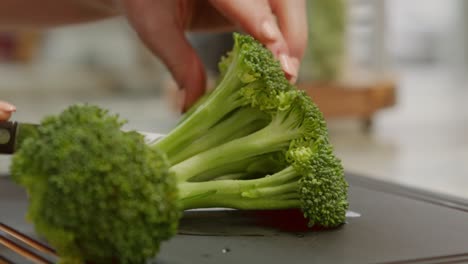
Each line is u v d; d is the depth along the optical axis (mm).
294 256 550
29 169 505
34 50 2098
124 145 505
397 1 2857
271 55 629
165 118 1770
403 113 1880
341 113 1397
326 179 598
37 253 559
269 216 633
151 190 503
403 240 581
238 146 625
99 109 525
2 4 954
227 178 637
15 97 2045
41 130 510
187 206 620
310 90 1370
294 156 606
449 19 3016
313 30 1380
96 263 515
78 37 2121
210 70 1229
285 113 623
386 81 1478
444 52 3092
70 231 501
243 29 686
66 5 954
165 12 745
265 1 682
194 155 628
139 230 503
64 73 2143
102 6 911
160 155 514
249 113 633
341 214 605
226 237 586
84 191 496
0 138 612
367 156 1272
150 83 2238
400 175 1113
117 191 499
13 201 683
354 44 1634
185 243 573
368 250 561
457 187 1037
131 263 507
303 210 601
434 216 638
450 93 2387
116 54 2168
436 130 1592
